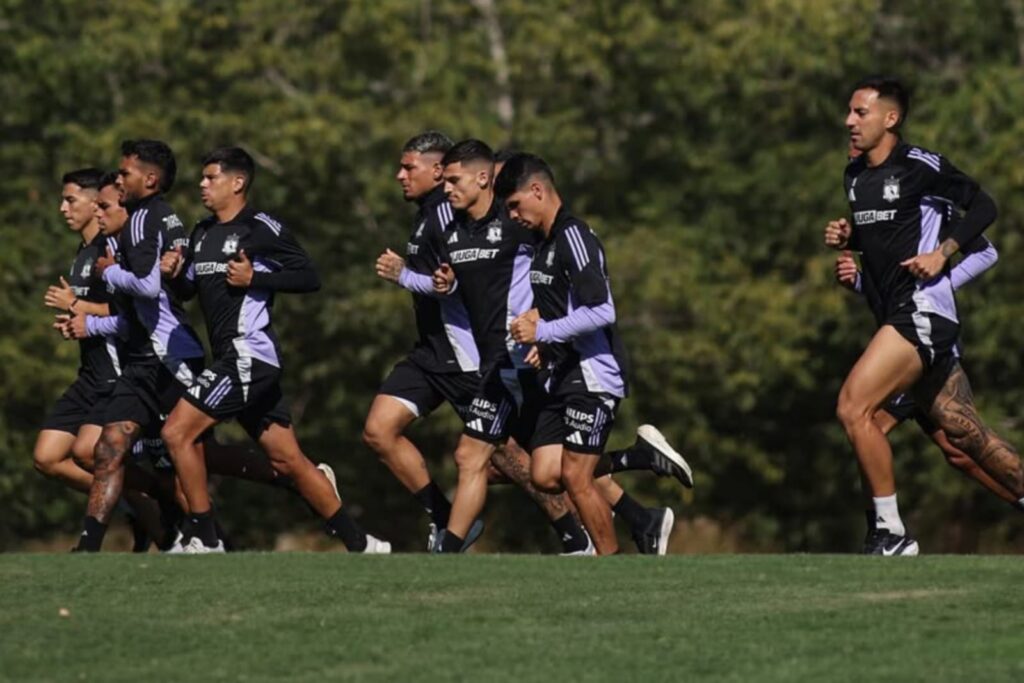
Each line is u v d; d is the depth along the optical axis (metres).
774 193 90.00
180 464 39.62
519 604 29.25
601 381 37.81
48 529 89.06
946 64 90.56
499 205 39.22
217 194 39.72
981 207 35.94
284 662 25.52
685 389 85.94
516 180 36.84
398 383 41.12
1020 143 81.00
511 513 87.62
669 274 84.00
